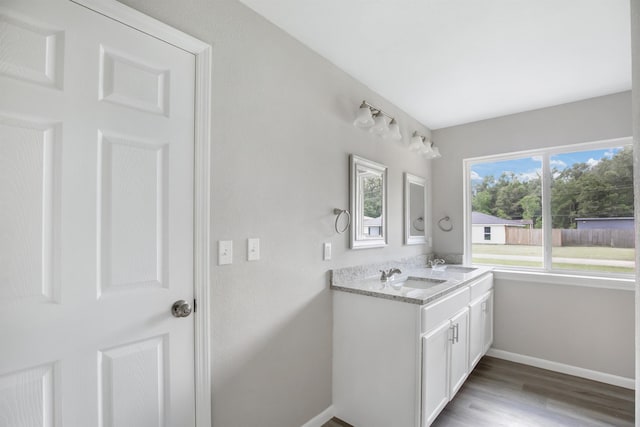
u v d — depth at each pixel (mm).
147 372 1137
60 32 954
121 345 1076
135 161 1112
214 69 1364
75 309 979
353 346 1903
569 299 2605
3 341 860
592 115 2561
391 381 1747
